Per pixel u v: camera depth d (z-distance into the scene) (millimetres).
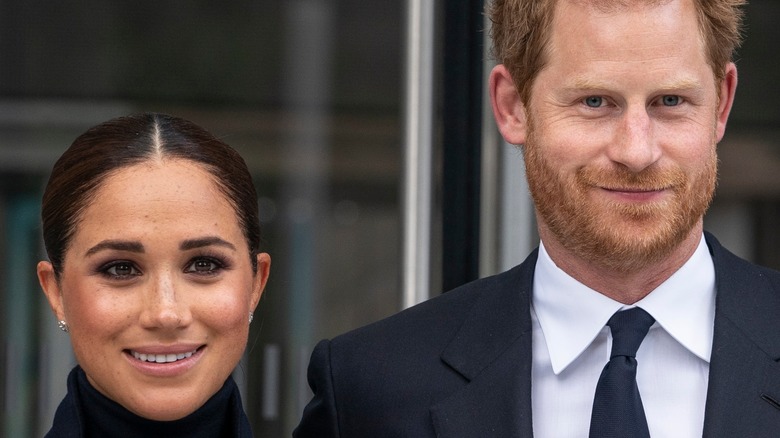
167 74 10414
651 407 3256
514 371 3367
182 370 3104
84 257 3082
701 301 3340
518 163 4512
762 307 3326
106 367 3105
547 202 3254
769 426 3127
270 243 10562
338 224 10672
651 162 3100
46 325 9453
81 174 3096
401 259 4598
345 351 3594
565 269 3369
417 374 3482
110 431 3178
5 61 10219
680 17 3117
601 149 3145
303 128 10641
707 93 3156
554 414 3336
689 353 3293
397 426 3439
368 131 10703
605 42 3111
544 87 3236
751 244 9836
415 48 4523
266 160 10594
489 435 3326
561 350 3355
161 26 10406
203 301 3105
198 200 3096
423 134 4527
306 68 10617
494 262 4551
